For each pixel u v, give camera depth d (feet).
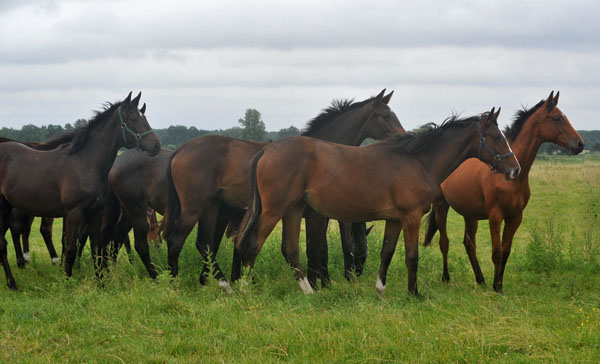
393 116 27.96
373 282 26.61
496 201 24.23
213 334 16.74
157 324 17.72
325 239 25.86
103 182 25.85
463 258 33.73
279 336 16.22
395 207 22.39
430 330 16.93
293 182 22.12
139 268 28.19
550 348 15.35
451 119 23.39
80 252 27.99
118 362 14.64
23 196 25.07
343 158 22.31
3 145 25.75
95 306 19.65
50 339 16.39
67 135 27.53
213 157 24.58
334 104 28.55
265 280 25.62
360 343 15.60
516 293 24.64
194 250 28.55
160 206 26.94
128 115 25.41
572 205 58.23
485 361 14.57
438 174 23.09
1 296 23.18
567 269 29.99
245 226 23.02
